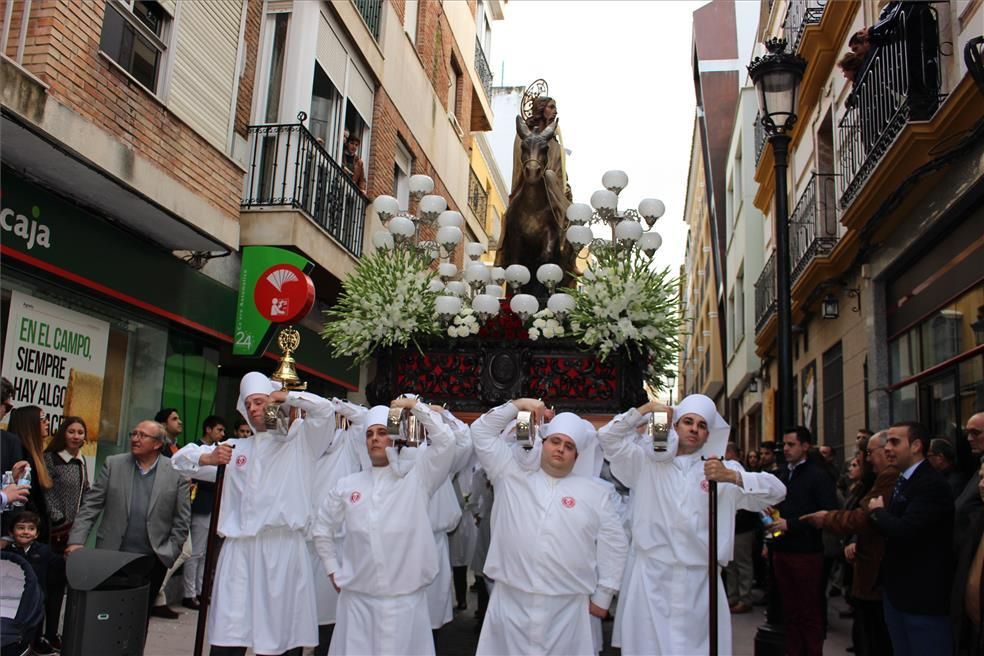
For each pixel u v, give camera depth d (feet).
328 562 16.51
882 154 30.07
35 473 20.17
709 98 81.61
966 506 17.12
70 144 23.04
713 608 14.61
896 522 16.40
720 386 100.01
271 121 36.78
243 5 33.73
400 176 51.65
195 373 33.42
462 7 66.28
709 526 14.97
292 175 35.50
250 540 16.90
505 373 21.98
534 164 24.48
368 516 15.83
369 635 15.67
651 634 15.39
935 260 29.71
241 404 17.99
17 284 24.47
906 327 32.76
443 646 23.16
